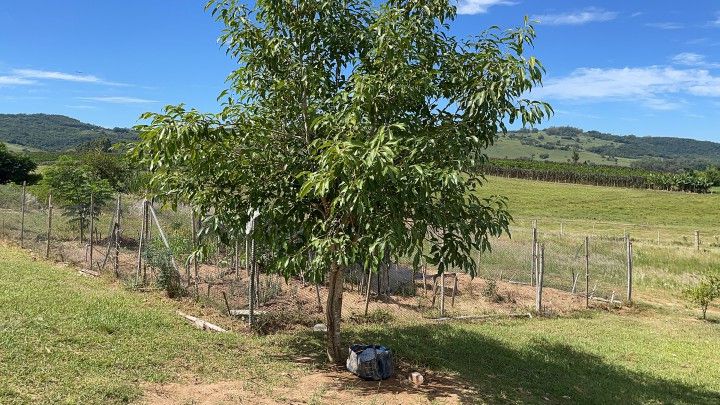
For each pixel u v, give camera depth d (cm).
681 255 2284
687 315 1440
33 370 568
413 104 644
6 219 1767
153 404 543
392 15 607
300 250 652
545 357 923
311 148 646
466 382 730
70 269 1155
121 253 1391
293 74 676
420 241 586
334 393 638
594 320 1279
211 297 1028
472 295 1360
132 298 948
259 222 679
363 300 1159
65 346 655
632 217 4791
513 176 7881
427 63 655
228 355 733
